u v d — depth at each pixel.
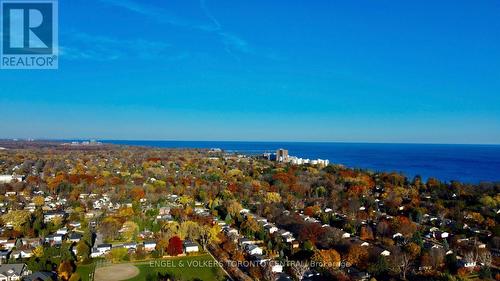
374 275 148.50
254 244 184.88
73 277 142.00
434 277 144.12
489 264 156.50
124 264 163.00
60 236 191.88
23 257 167.88
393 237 193.88
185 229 190.75
